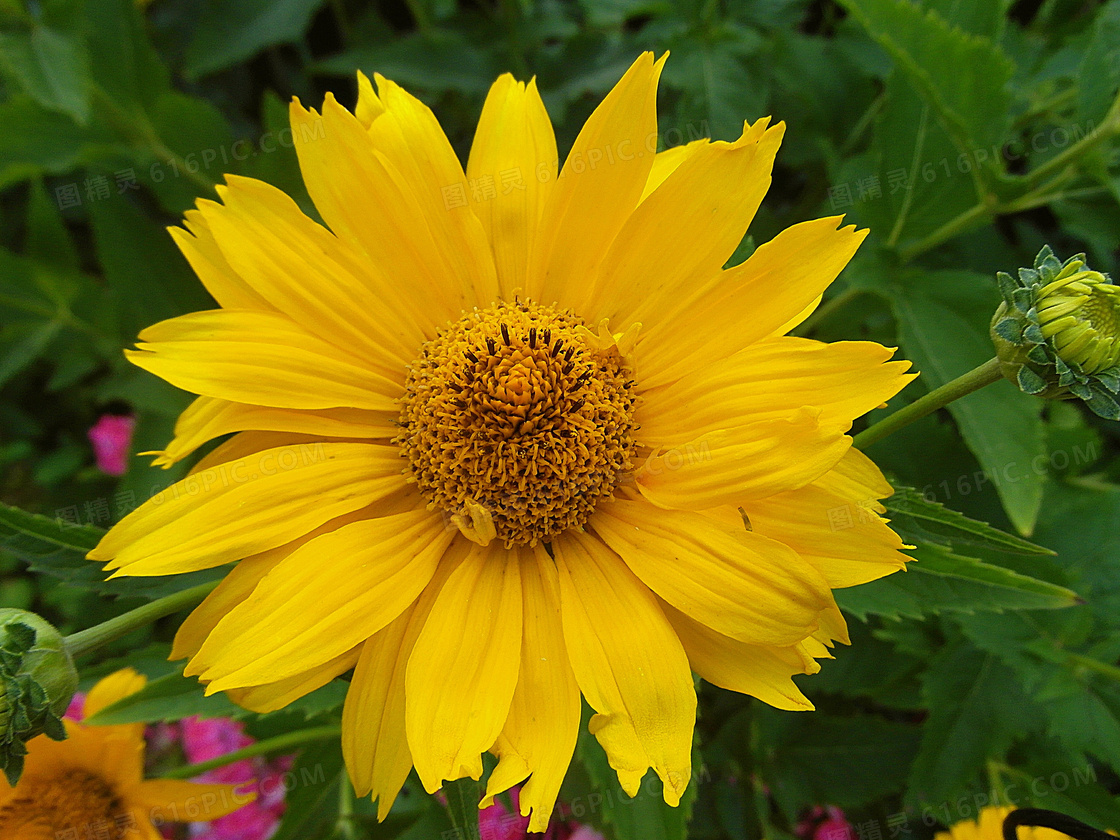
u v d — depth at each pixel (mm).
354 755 90
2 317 184
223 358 95
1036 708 127
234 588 93
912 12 117
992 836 121
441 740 87
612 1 170
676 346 102
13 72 146
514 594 97
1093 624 126
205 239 102
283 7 183
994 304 123
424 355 104
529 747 89
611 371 103
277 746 120
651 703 88
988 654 129
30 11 178
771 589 88
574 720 90
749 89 148
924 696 129
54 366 213
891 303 125
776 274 96
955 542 102
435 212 104
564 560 99
